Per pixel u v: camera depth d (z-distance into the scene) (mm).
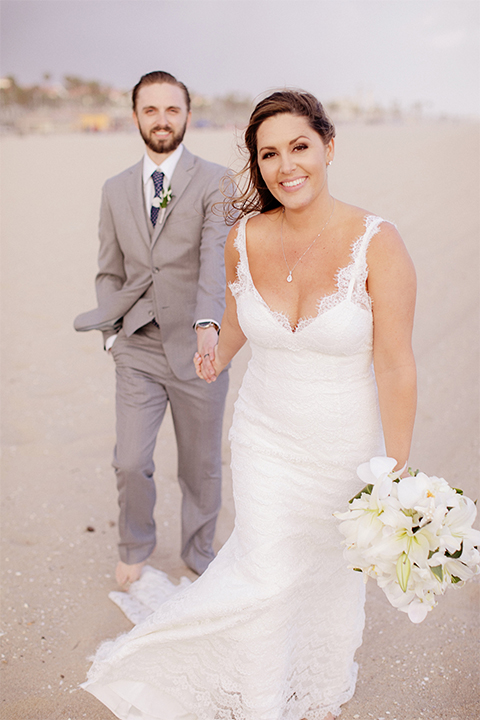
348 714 2496
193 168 3102
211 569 2285
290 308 2215
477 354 5855
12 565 3461
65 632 2988
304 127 2049
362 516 1891
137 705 2342
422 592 1825
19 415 5188
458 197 11938
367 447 2260
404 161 17547
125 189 3162
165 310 3119
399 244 2061
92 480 4316
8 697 2598
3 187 17016
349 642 2422
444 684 2611
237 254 2359
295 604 2219
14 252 10438
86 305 7836
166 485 4285
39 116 111062
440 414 4930
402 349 2082
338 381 2180
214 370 2754
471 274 7855
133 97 3105
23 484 4258
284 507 2217
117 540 3730
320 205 2148
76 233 11602
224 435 4828
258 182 2303
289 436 2248
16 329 7102
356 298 2084
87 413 5219
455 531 1821
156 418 3160
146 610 3086
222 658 2209
